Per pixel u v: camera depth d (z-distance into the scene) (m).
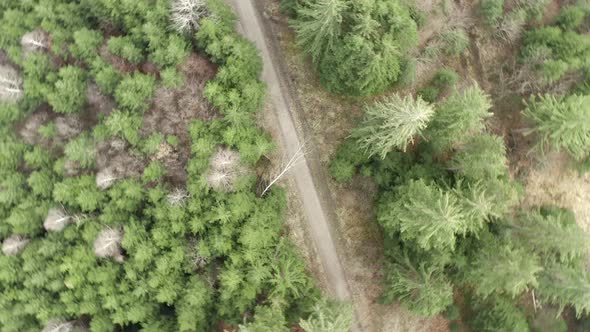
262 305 31.69
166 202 30.80
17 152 30.91
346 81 33.97
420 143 36.34
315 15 29.94
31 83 30.91
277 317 29.73
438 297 31.11
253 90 32.03
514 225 33.59
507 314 34.97
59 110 31.27
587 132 32.81
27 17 31.31
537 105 36.00
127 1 30.27
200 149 30.62
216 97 31.06
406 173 34.97
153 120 30.97
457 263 32.16
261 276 30.47
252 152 32.47
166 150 31.00
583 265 35.09
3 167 30.66
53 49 31.12
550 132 34.66
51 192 30.95
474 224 30.80
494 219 33.91
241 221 31.80
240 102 32.03
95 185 30.64
